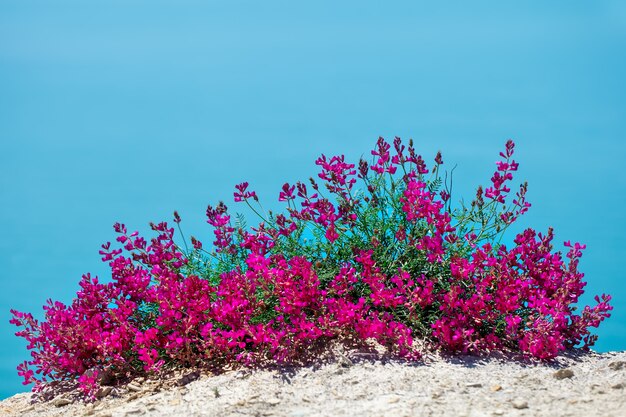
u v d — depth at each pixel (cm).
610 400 454
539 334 586
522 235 668
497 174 672
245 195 715
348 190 707
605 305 632
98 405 564
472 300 607
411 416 429
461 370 540
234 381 546
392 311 637
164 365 629
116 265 690
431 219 632
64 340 645
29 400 646
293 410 464
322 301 627
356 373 533
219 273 719
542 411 432
